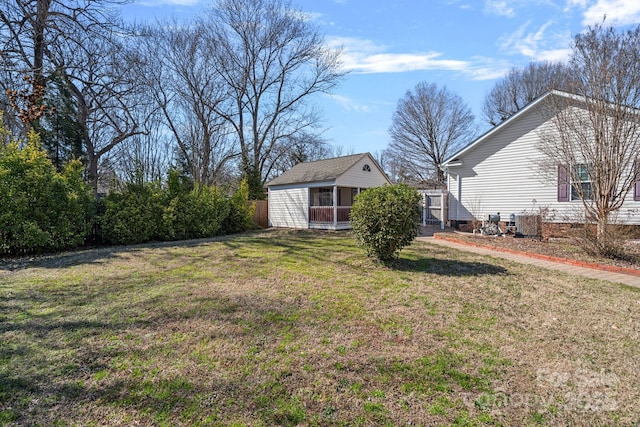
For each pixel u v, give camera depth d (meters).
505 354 3.12
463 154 13.90
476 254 8.18
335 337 3.46
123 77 16.02
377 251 6.64
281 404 2.37
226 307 4.36
